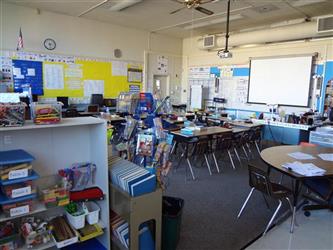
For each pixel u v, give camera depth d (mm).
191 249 2320
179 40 9547
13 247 1686
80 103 7340
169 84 9453
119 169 2043
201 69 9070
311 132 4852
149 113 3670
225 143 4711
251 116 7266
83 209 1965
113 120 4891
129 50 8203
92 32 7336
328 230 2680
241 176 4414
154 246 2006
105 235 2020
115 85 8023
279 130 6324
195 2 4426
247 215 2984
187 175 4414
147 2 5590
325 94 6293
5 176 1499
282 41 6773
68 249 2000
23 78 6312
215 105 8648
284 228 2711
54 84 6824
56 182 1970
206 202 3334
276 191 2613
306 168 2580
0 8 5836
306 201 3328
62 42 6844
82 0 5648
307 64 6516
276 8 5695
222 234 2576
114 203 1964
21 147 1797
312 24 5879
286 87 6945
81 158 2098
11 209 1579
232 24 7160
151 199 1883
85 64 7320
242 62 7863
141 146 2191
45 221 1877
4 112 1485
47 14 6504
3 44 5965
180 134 4348
